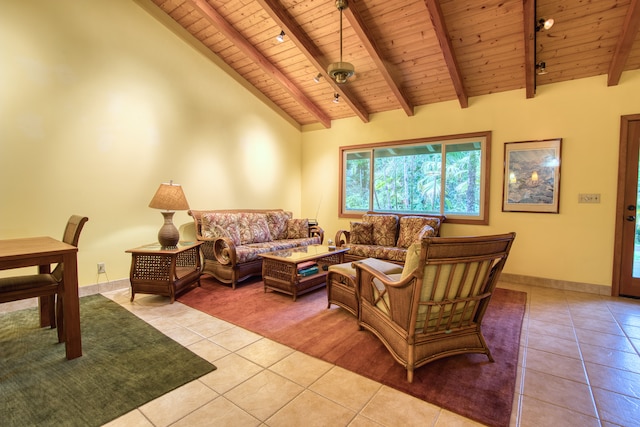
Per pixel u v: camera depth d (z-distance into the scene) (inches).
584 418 63.5
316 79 175.0
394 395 70.1
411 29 138.4
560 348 92.3
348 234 195.2
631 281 138.9
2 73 113.3
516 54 140.5
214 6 150.6
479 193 174.2
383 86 180.4
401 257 162.2
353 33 147.4
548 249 155.2
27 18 117.9
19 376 76.2
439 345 80.7
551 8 117.0
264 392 70.8
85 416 62.7
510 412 64.7
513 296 139.9
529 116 157.5
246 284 155.4
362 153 217.0
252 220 184.2
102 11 137.2
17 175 117.6
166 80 160.7
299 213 245.8
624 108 137.1
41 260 78.7
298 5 138.4
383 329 89.8
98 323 107.2
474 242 72.1
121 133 144.6
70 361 83.0
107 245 141.7
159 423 61.2
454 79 153.3
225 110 189.5
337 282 119.0
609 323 110.2
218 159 186.5
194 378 75.7
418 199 196.5
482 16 126.0
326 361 84.0
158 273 128.4
